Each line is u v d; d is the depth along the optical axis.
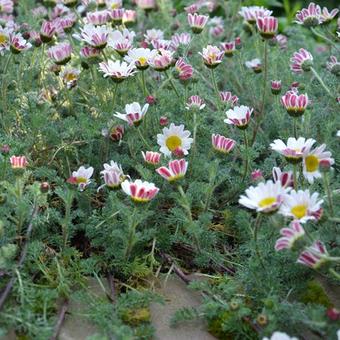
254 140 0.51
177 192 0.45
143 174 0.44
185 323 0.39
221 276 0.42
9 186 0.40
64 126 0.51
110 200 0.43
